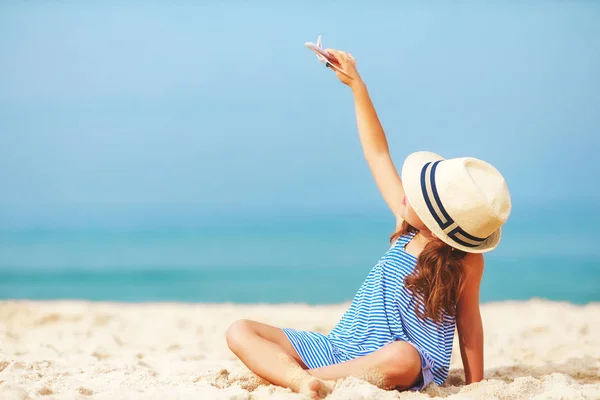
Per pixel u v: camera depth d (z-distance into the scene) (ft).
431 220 9.91
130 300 48.60
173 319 23.71
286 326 21.42
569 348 15.84
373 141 11.96
